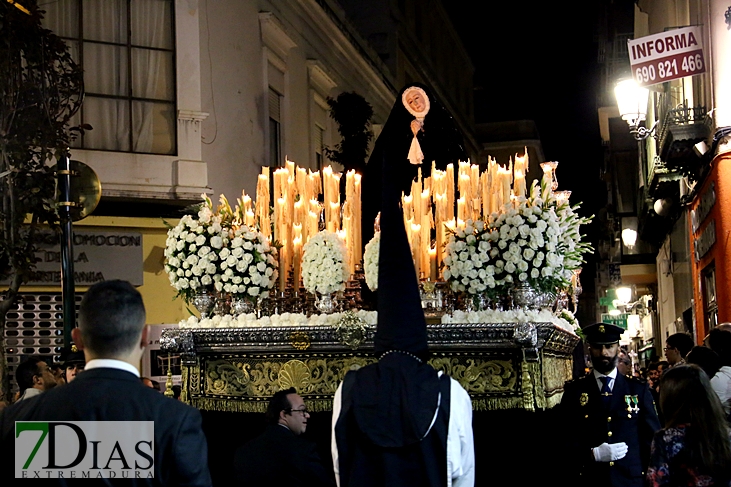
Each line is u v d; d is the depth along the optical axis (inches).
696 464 164.4
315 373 259.0
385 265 160.2
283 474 211.8
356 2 1014.4
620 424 227.0
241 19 613.3
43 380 258.1
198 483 117.9
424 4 1176.8
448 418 146.3
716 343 271.3
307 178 303.1
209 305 284.8
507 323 241.4
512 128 1448.1
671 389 169.6
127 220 512.4
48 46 372.8
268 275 280.5
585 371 350.3
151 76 529.0
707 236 521.0
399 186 307.6
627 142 1039.6
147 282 514.9
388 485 143.2
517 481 259.8
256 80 633.0
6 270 359.3
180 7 538.0
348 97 707.4
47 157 363.6
